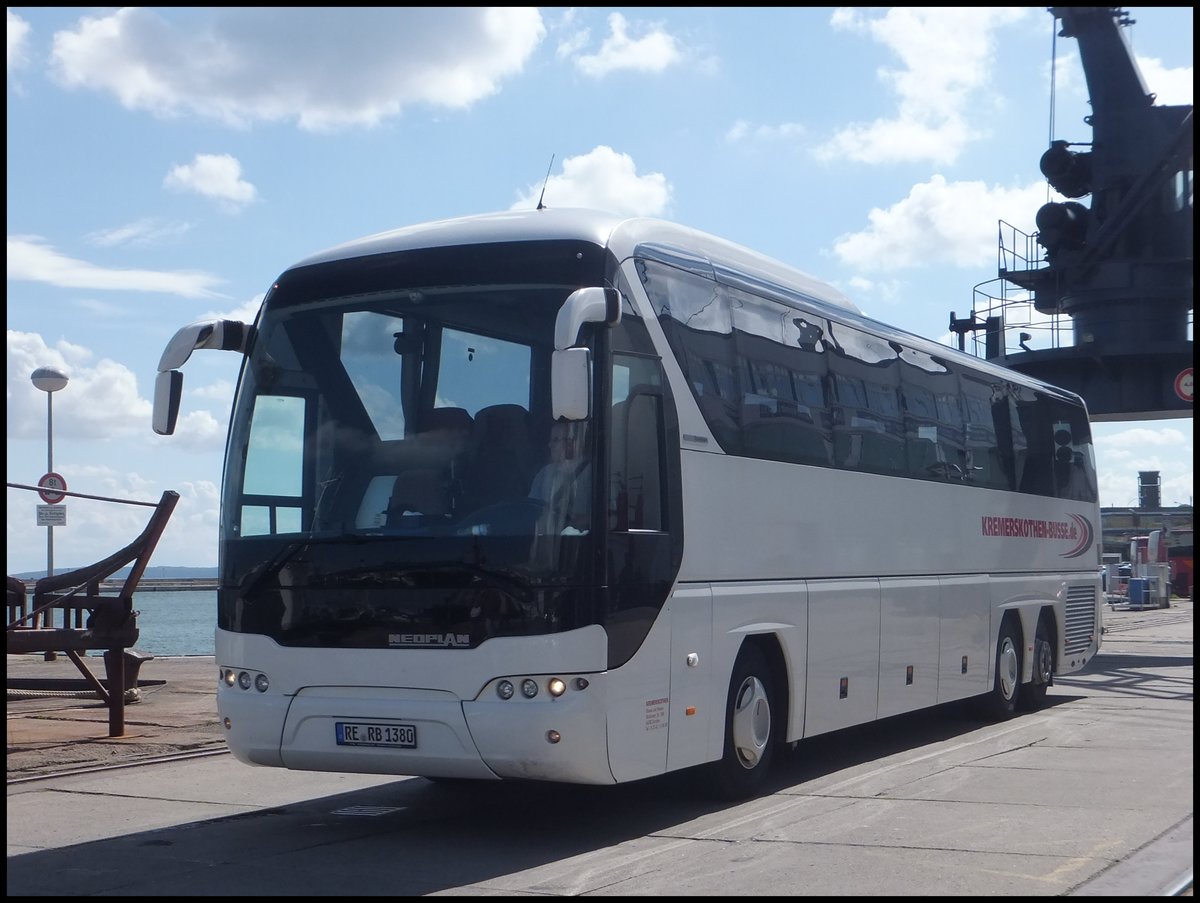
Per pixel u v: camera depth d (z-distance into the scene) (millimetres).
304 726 8117
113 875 7234
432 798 9875
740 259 10359
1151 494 75438
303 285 8883
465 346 8250
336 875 7227
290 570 8266
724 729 9125
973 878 6906
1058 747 12484
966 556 13938
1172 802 9273
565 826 8711
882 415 12172
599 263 8266
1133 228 22938
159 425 8805
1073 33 23141
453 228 8750
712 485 9164
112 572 12555
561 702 7621
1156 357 22719
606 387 8047
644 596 8203
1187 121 21938
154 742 12258
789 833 8281
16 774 10703
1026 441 16078
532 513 7789
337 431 8414
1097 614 18172
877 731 14078
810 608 10422
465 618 7766
